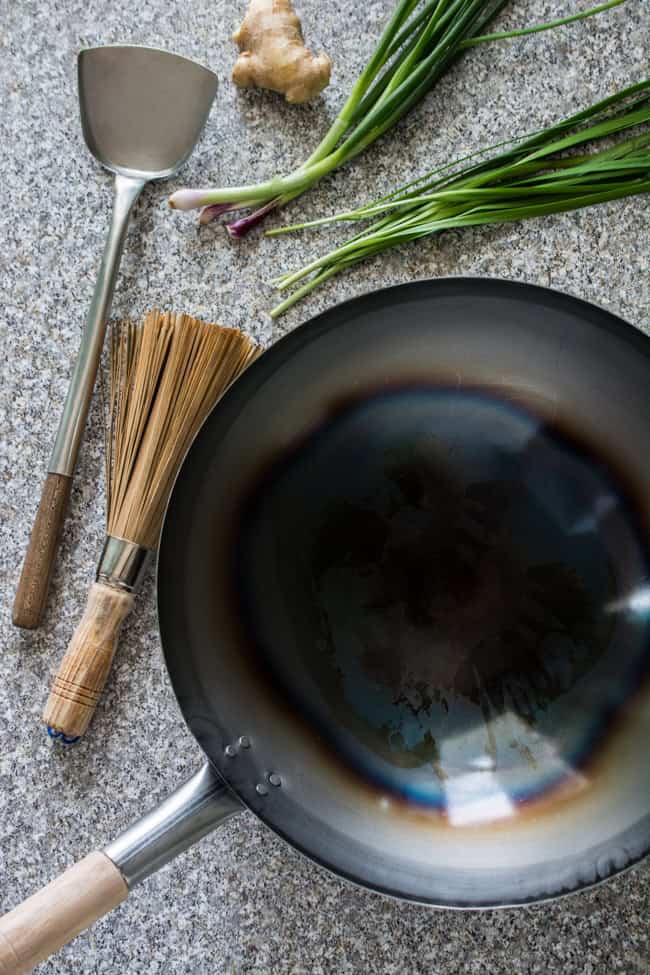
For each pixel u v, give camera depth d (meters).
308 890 0.90
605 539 0.87
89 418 0.92
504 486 0.88
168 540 0.83
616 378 0.85
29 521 0.92
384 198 0.91
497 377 0.87
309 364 0.85
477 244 0.92
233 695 0.84
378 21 0.94
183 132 0.91
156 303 0.93
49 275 0.94
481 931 0.89
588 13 0.87
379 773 0.85
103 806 0.90
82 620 0.88
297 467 0.87
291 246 0.93
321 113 0.94
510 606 0.87
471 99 0.93
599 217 0.92
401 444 0.88
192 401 0.87
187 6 0.94
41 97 0.94
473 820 0.84
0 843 0.90
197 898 0.90
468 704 0.86
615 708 0.86
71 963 0.89
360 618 0.87
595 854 0.83
